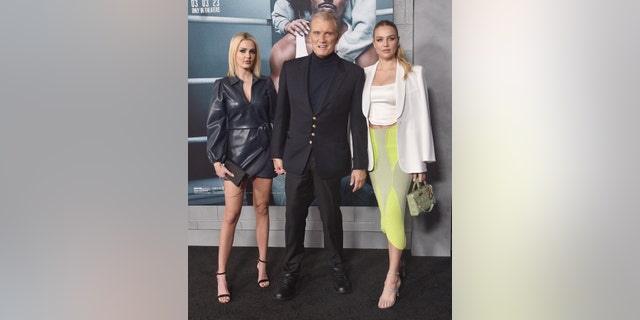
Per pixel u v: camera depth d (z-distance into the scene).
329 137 2.47
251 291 2.56
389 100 2.44
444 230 2.46
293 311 2.53
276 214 2.55
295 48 2.50
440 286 2.46
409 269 2.47
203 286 2.59
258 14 2.53
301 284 2.53
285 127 2.52
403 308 2.47
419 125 2.44
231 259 2.58
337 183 2.48
